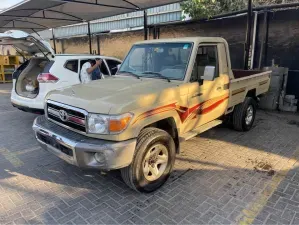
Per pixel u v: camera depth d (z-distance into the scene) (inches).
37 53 260.7
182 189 137.6
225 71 185.6
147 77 165.2
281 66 316.8
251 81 220.5
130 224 111.7
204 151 186.5
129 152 117.3
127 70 181.0
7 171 159.3
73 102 126.2
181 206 123.5
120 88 140.3
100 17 430.9
